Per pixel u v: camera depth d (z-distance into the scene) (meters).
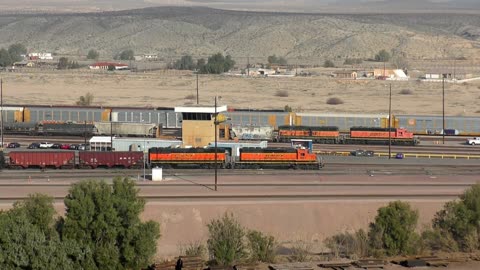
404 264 73.25
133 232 69.44
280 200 91.38
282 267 71.12
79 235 69.06
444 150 135.75
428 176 109.19
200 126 127.06
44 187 97.56
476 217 80.44
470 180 106.31
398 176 109.12
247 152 115.44
